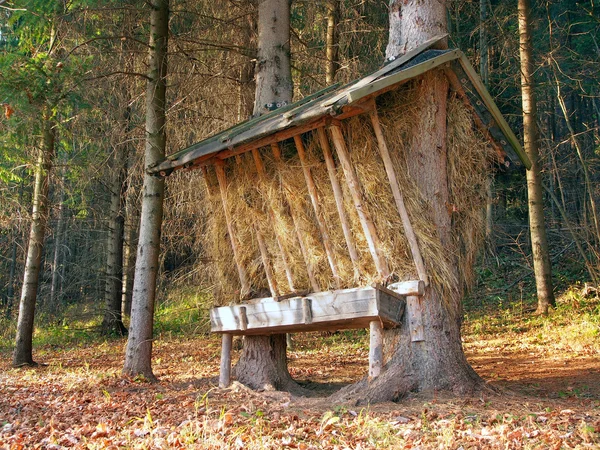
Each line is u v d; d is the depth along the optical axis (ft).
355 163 23.57
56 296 87.40
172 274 55.62
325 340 50.93
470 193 25.66
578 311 48.47
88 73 37.78
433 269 23.13
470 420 18.86
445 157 24.79
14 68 31.42
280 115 25.32
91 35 39.22
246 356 28.91
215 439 16.84
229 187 27.37
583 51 73.72
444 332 23.24
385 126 24.13
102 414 21.56
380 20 53.11
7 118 32.24
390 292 22.68
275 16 31.81
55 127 40.98
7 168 44.70
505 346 42.47
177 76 42.29
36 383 31.91
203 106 43.42
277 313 24.97
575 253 63.98
